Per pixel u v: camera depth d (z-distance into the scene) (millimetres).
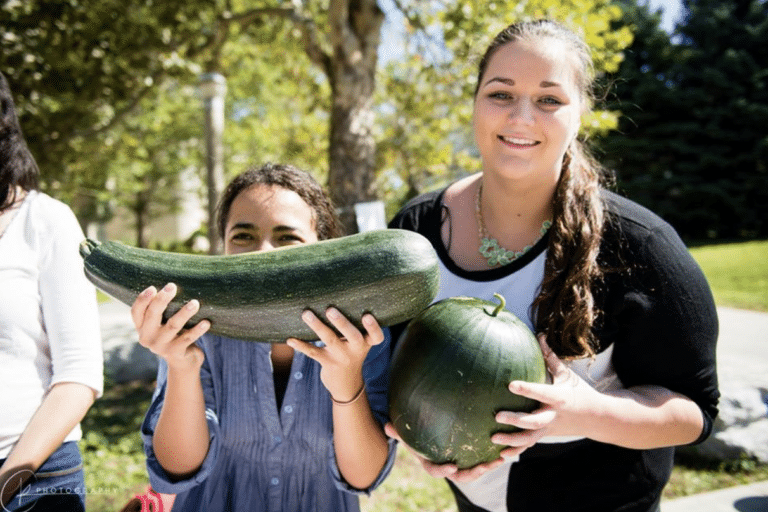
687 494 4438
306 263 1719
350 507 2023
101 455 5344
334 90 8055
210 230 7703
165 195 31672
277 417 1984
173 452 1861
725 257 19453
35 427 1892
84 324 2076
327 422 1984
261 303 1695
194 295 1733
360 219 6223
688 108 28141
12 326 1973
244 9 11562
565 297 1921
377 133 10852
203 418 1881
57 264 2062
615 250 1963
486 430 1716
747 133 27609
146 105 14094
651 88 27703
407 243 1735
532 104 1886
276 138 12617
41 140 8781
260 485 2023
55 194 13906
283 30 11312
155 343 1677
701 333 1915
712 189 27516
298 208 2055
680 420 1873
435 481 4715
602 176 2473
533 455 2080
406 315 1741
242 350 2021
